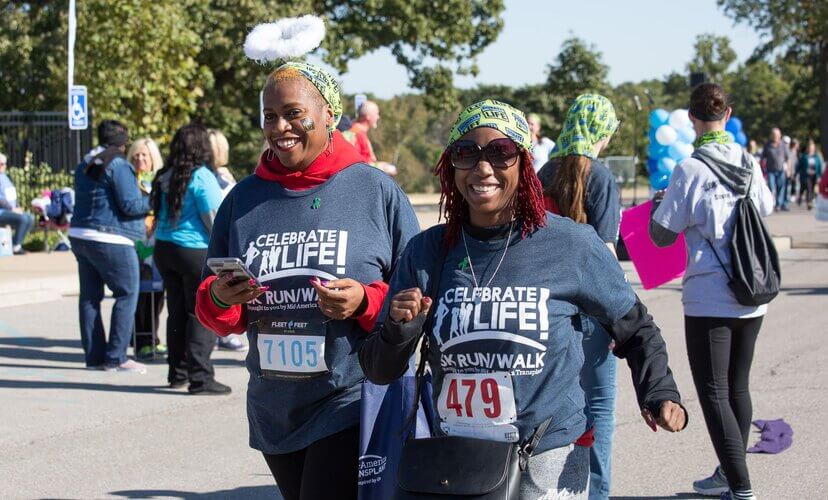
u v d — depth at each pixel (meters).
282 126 3.60
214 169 9.12
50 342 10.23
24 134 21.19
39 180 19.92
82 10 21.45
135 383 8.35
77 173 8.52
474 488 2.80
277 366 3.63
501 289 2.94
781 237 18.44
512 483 2.82
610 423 4.51
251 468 6.12
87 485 5.80
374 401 3.53
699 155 4.90
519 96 43.72
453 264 3.03
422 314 2.92
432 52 30.73
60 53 23.86
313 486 3.60
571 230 3.01
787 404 7.24
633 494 5.47
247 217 3.73
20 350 9.79
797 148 34.66
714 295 4.84
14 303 12.88
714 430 4.86
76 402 7.72
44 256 16.86
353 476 3.61
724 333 4.87
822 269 15.16
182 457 6.34
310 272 3.59
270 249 3.65
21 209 19.50
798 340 9.62
